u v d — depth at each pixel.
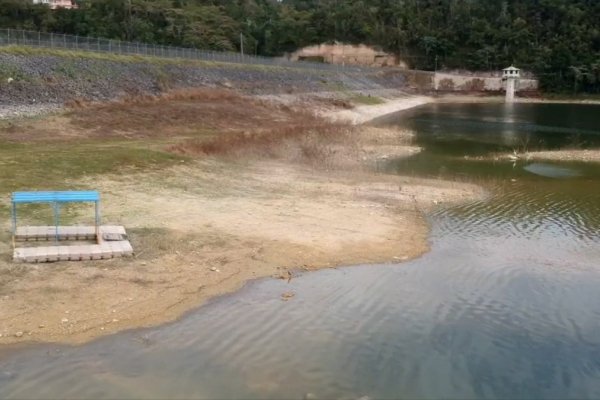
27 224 13.62
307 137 34.28
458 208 19.56
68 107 34.25
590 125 57.34
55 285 10.58
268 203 18.42
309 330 9.80
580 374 8.81
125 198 17.19
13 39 40.16
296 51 132.75
